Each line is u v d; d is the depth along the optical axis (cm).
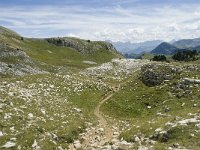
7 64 7894
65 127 3206
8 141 2459
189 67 5750
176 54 17750
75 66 11125
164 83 5528
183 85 5038
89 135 3259
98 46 17325
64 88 5766
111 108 5031
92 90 6138
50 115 3541
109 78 8588
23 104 3609
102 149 2444
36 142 2531
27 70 8144
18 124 2820
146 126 2964
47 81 5922
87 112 4666
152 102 4925
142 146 2367
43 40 16762
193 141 2264
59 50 15650
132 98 5278
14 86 4819
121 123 4094
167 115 3706
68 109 4341
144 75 6128
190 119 2752
